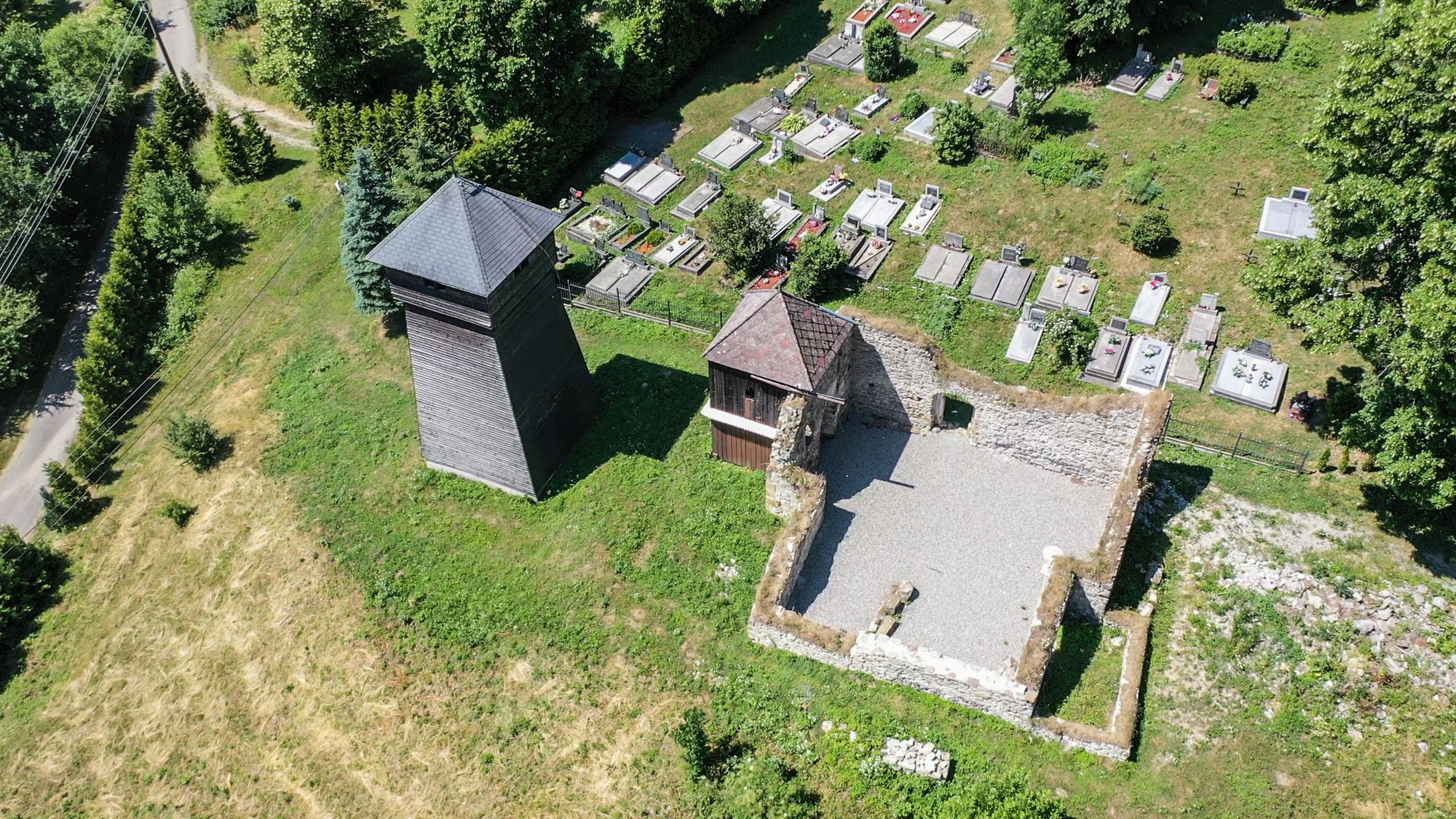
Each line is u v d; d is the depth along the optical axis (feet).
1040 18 154.40
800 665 100.68
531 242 108.27
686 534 112.47
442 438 120.16
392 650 106.52
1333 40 154.30
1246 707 96.43
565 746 97.25
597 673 101.91
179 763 103.86
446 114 169.78
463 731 99.66
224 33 225.56
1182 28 163.43
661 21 175.73
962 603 106.83
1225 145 145.59
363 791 97.60
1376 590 102.47
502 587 110.11
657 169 166.40
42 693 115.24
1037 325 131.54
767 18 196.54
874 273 142.41
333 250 165.58
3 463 155.53
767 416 113.60
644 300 145.69
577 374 122.31
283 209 177.27
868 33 170.19
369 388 137.90
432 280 104.47
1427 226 92.89
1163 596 105.70
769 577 102.99
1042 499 116.37
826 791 91.86
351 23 183.93
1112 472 114.11
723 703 98.43
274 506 123.85
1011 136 151.94
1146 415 104.68
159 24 233.35
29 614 123.85
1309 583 103.86
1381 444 102.63
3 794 105.91
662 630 104.63
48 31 227.40
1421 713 94.32
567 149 168.35
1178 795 91.04
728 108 178.60
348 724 102.27
